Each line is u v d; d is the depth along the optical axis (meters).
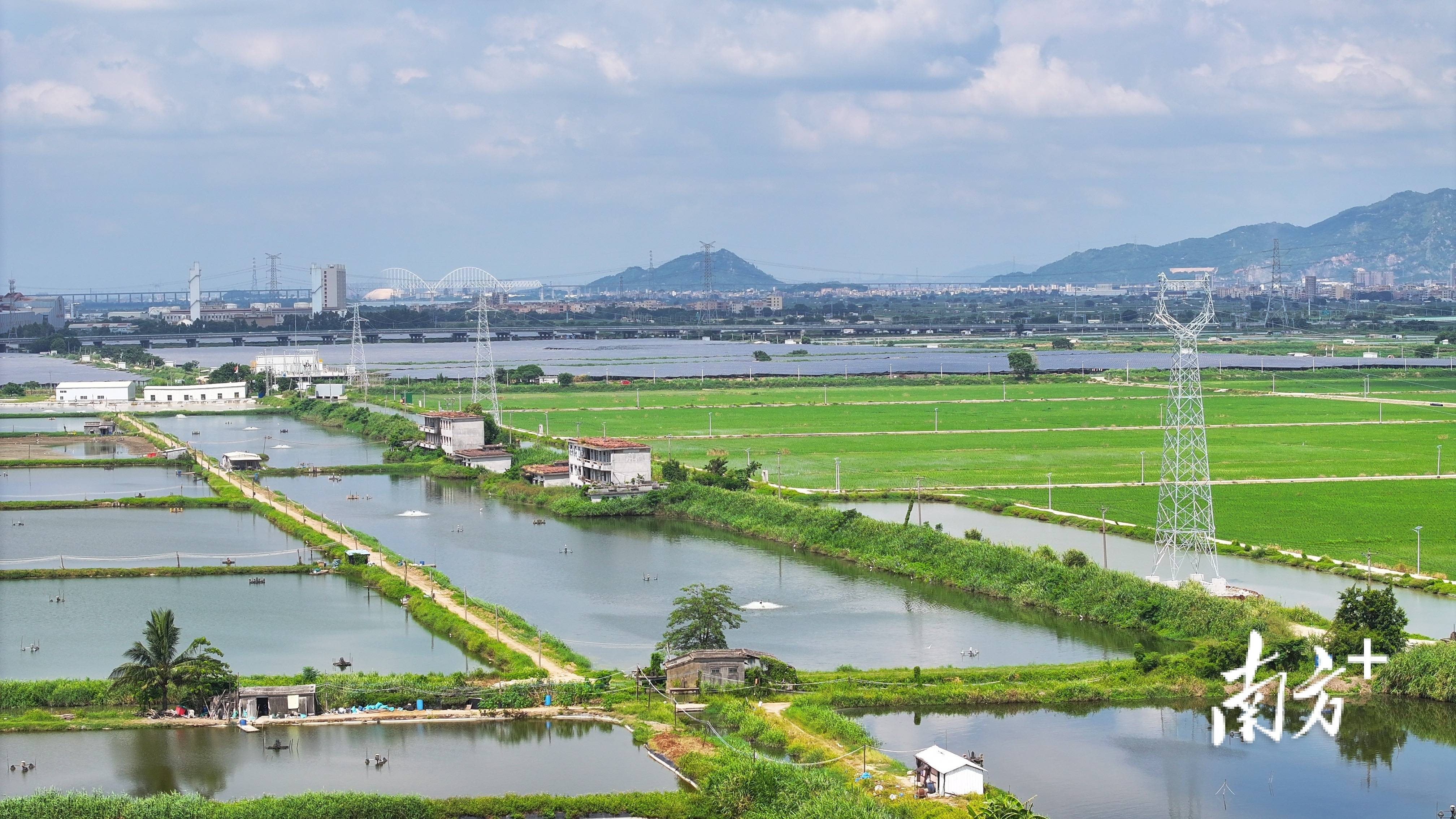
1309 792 121.06
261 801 114.19
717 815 114.50
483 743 132.75
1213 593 174.25
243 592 191.88
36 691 141.75
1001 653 160.12
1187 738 133.50
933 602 185.12
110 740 133.50
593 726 137.25
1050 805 117.62
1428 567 194.25
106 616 177.62
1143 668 149.75
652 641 164.75
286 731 135.75
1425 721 137.88
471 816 115.25
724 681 144.88
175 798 114.50
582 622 173.88
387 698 141.88
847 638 165.88
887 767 123.06
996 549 195.62
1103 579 178.50
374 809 114.00
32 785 121.94
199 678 141.50
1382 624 153.75
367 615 178.62
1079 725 137.12
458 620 170.12
